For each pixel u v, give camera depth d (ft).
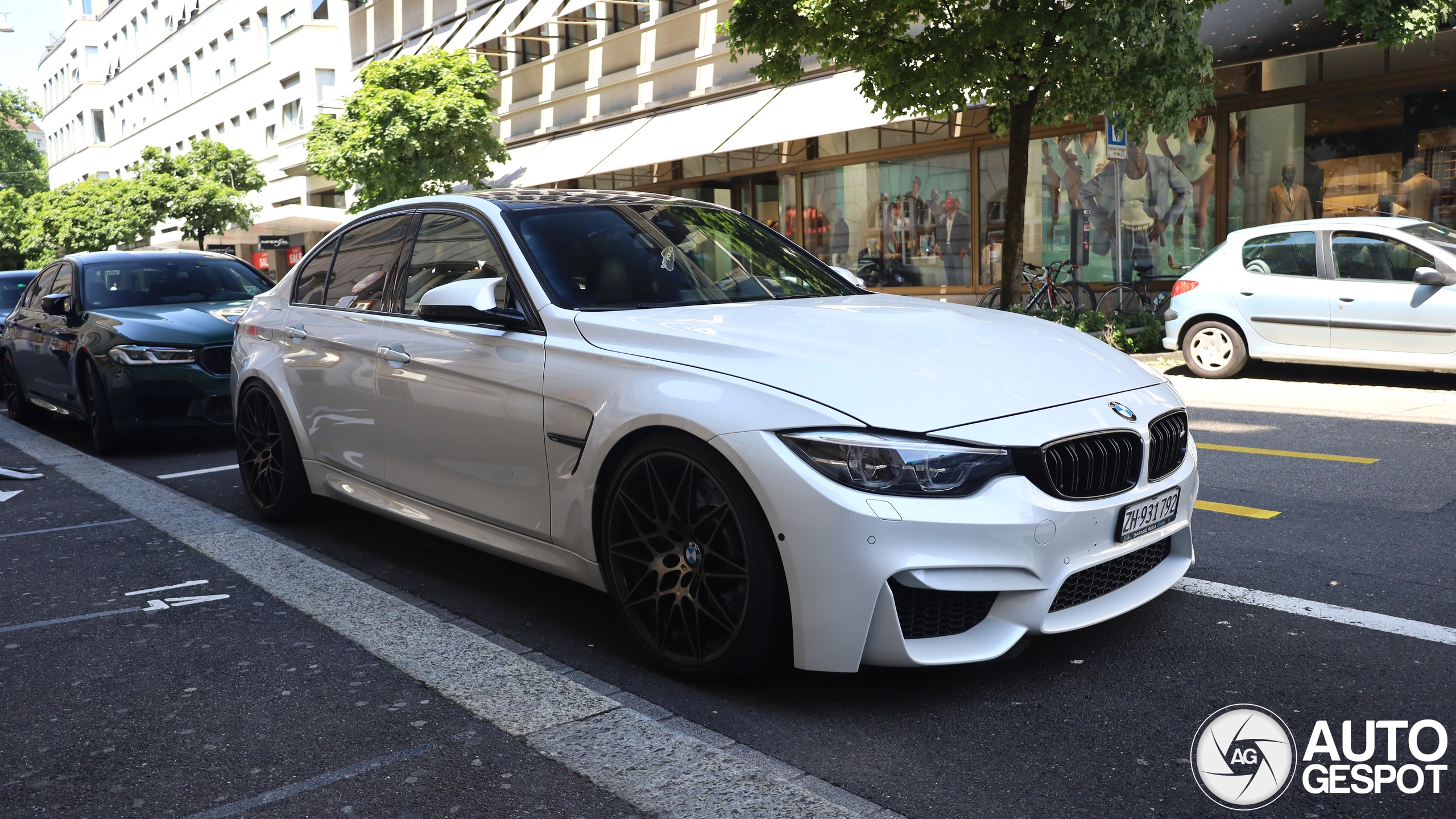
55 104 226.58
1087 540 10.09
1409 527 15.75
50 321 29.01
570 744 9.48
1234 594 12.92
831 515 9.39
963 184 56.34
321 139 71.15
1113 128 38.55
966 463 9.52
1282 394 30.27
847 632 9.45
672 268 13.44
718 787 8.66
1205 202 48.67
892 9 36.17
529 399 12.02
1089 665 10.89
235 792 8.80
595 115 74.54
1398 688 10.11
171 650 12.15
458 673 11.17
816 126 52.85
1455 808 8.05
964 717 9.82
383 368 14.37
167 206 111.96
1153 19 32.24
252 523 18.10
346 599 13.73
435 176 69.72
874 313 12.25
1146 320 42.14
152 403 24.70
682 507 10.62
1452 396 28.43
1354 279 31.48
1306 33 40.34
